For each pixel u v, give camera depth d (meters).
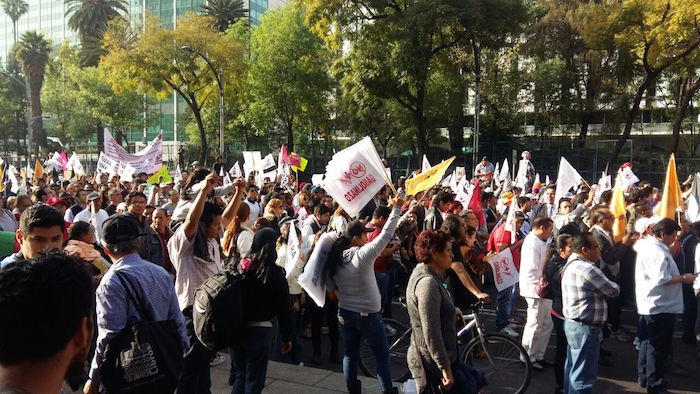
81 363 1.53
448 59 31.39
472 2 25.38
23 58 52.09
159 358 3.24
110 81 34.28
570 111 36.19
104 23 51.69
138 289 3.37
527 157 17.33
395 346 6.09
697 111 39.09
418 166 31.78
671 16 23.86
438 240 4.02
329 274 5.00
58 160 21.55
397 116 37.03
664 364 5.72
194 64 34.34
